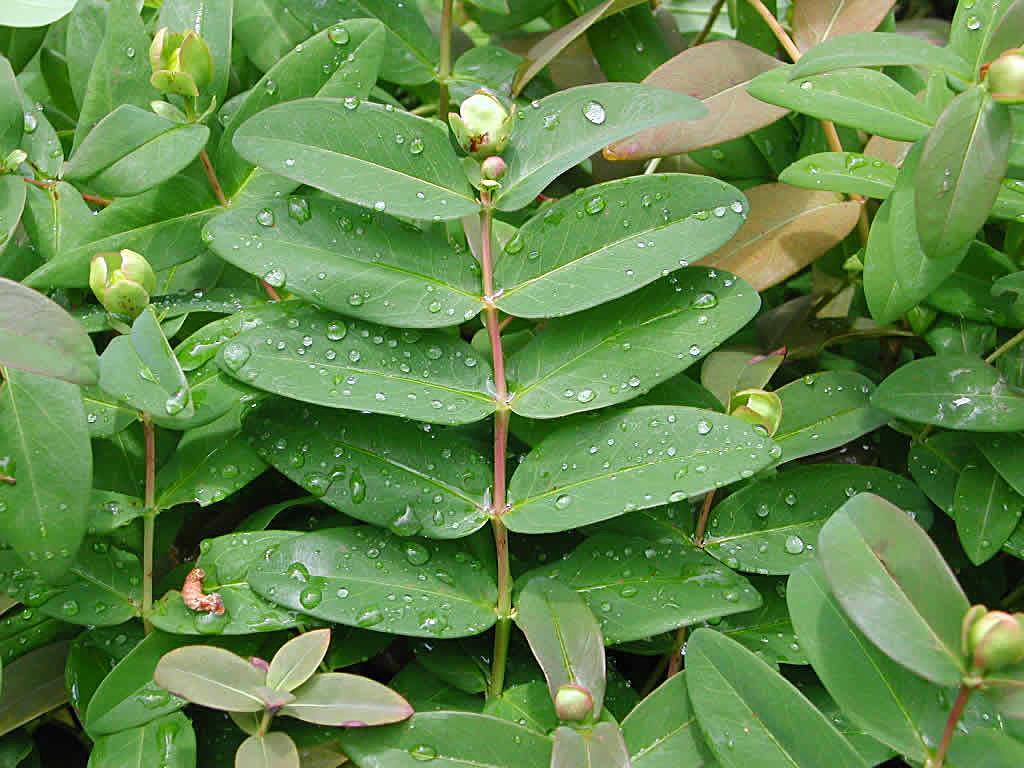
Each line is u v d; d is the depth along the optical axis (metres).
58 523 0.38
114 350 0.39
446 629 0.39
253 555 0.40
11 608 0.42
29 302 0.37
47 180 0.45
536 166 0.42
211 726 0.41
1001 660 0.33
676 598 0.40
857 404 0.44
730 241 0.46
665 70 0.46
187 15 0.45
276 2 0.50
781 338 0.48
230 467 0.41
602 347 0.41
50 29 0.53
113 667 0.40
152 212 0.44
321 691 0.37
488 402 0.40
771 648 0.41
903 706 0.36
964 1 0.42
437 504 0.40
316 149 0.40
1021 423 0.41
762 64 0.46
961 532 0.42
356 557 0.40
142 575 0.41
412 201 0.41
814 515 0.42
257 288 0.46
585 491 0.40
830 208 0.46
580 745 0.36
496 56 0.53
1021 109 0.40
